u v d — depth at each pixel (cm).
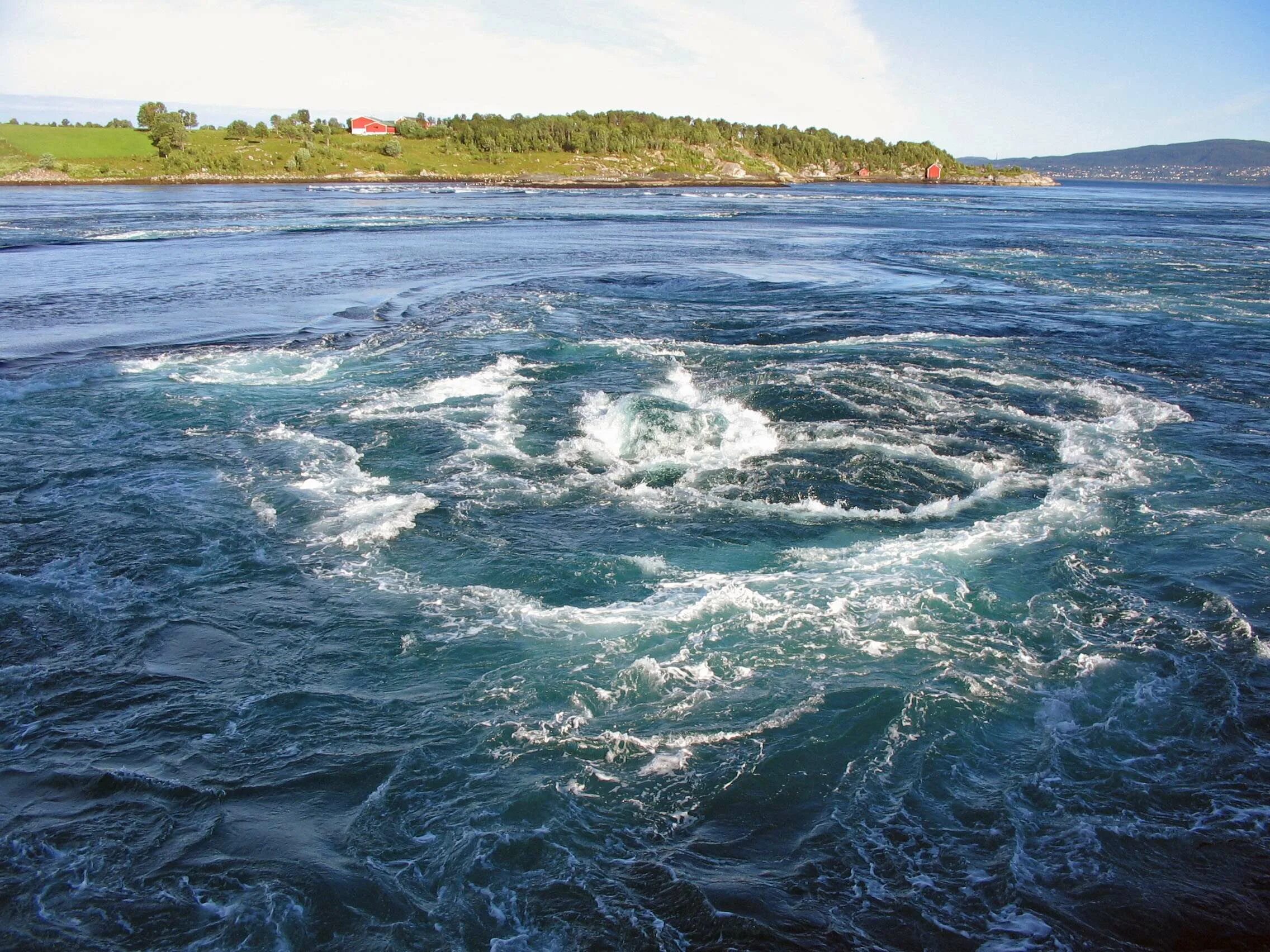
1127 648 952
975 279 3741
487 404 1902
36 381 2048
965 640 974
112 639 986
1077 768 770
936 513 1338
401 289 3384
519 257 4362
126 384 2042
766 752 798
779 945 598
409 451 1603
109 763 787
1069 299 3225
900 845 690
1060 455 1584
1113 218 7706
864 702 866
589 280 3625
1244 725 823
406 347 2438
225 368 2209
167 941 606
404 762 788
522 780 765
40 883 654
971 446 1634
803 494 1414
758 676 916
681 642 980
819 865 671
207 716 855
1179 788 744
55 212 6712
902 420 1784
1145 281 3634
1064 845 684
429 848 691
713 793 749
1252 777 755
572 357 2327
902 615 1030
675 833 705
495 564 1173
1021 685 891
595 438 1694
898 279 3744
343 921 624
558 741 818
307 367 2222
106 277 3616
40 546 1198
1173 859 670
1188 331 2672
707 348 2428
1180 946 596
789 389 1973
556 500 1395
